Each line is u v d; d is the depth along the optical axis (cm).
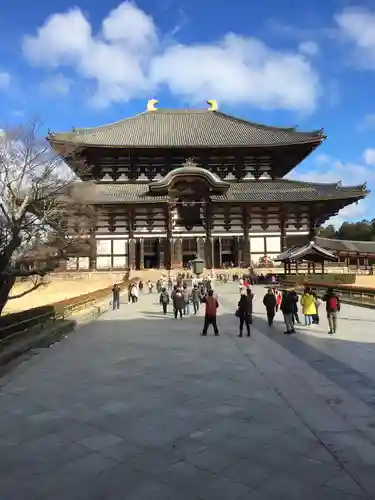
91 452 796
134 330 2283
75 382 1273
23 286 5394
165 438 853
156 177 7931
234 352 1666
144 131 8488
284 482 678
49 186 3416
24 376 1346
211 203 7212
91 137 7831
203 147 7675
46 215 2611
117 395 1140
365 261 7612
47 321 2167
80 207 4719
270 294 2362
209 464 741
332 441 828
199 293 3219
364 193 7031
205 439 845
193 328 2317
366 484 670
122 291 4812
